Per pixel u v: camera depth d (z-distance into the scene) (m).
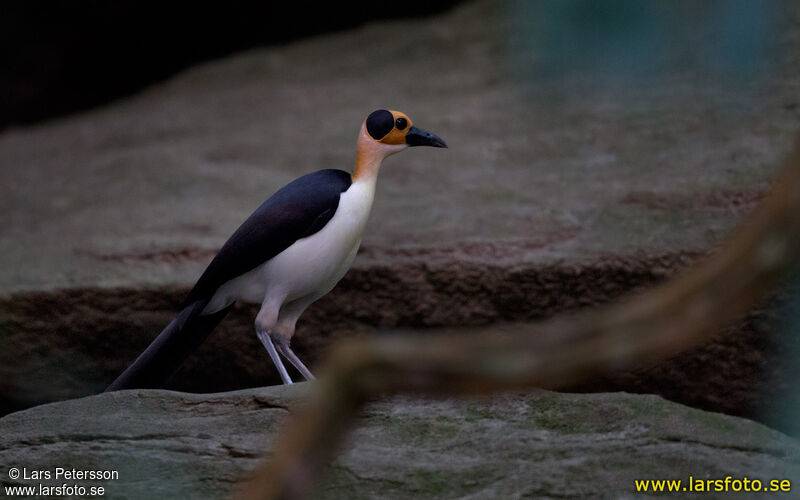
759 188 11.42
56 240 13.41
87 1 24.98
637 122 14.51
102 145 19.06
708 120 13.85
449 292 10.90
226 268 8.30
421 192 13.65
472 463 6.23
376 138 8.56
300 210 8.19
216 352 11.08
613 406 6.89
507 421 6.85
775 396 9.83
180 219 13.73
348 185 8.53
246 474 6.23
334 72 21.55
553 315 10.74
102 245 12.80
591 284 10.62
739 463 6.08
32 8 25.00
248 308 10.90
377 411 7.05
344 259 8.53
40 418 7.17
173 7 25.30
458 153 15.05
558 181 13.23
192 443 6.66
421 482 6.05
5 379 11.41
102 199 15.32
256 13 25.66
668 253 10.54
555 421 6.82
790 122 13.16
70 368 11.45
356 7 25.36
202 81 23.16
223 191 14.98
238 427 6.95
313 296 8.72
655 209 11.67
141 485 6.18
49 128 22.17
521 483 5.94
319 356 11.12
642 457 6.16
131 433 6.84
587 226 11.55
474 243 11.21
